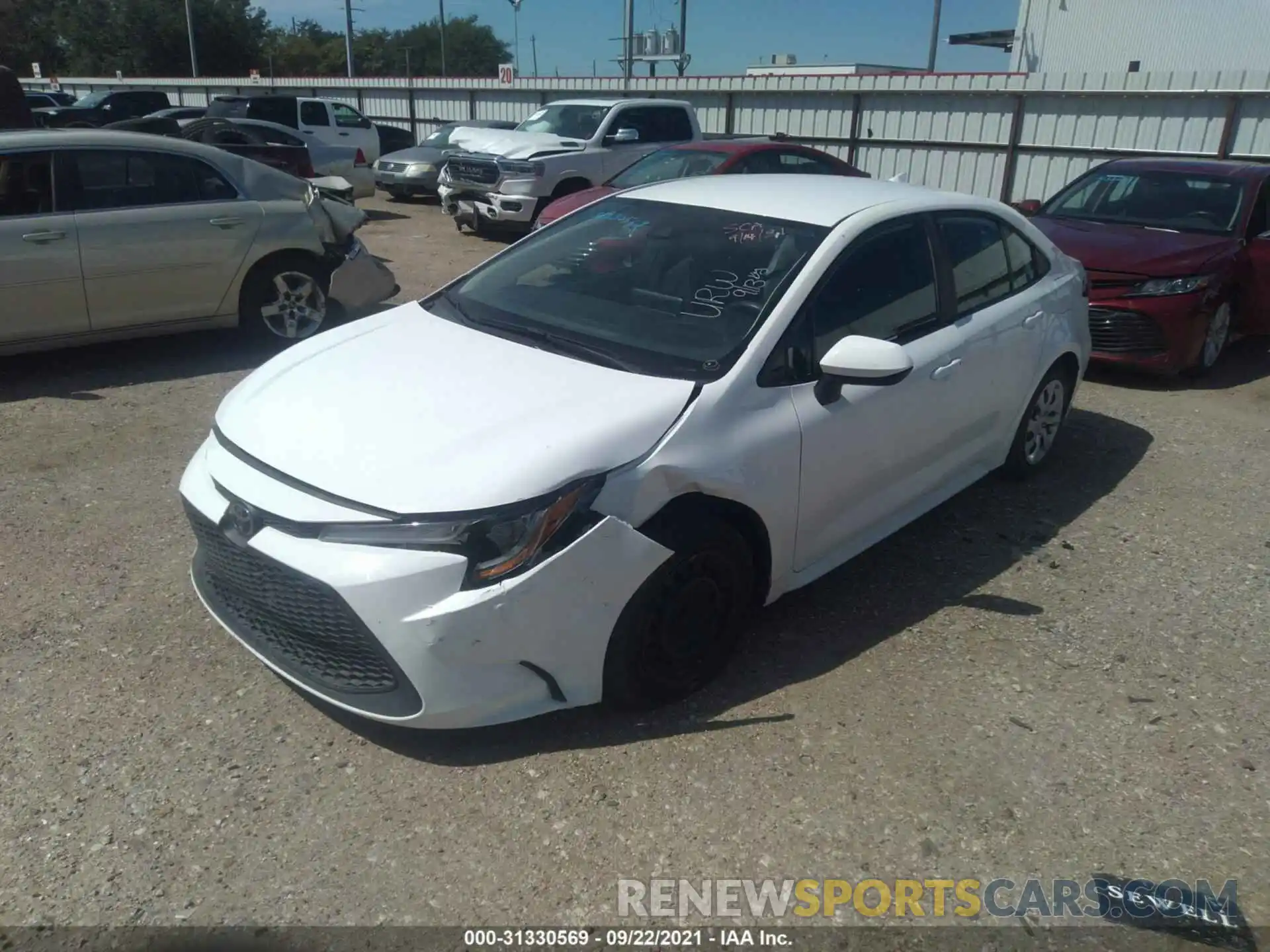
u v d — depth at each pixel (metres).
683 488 3.10
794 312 3.54
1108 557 4.54
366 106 28.75
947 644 3.77
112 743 3.07
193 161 6.92
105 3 61.31
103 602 3.86
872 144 18.61
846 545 3.94
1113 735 3.27
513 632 2.82
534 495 2.81
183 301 6.90
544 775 2.98
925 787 2.99
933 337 4.14
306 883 2.58
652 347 3.48
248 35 65.56
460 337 3.72
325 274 7.57
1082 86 15.77
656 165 10.84
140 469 5.17
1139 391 7.30
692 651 3.30
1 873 2.58
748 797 2.92
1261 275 7.71
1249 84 14.12
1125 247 7.36
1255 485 5.48
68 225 6.32
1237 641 3.88
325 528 2.84
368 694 2.92
